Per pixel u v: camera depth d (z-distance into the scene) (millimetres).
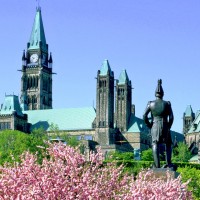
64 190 31031
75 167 32438
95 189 31328
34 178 31578
